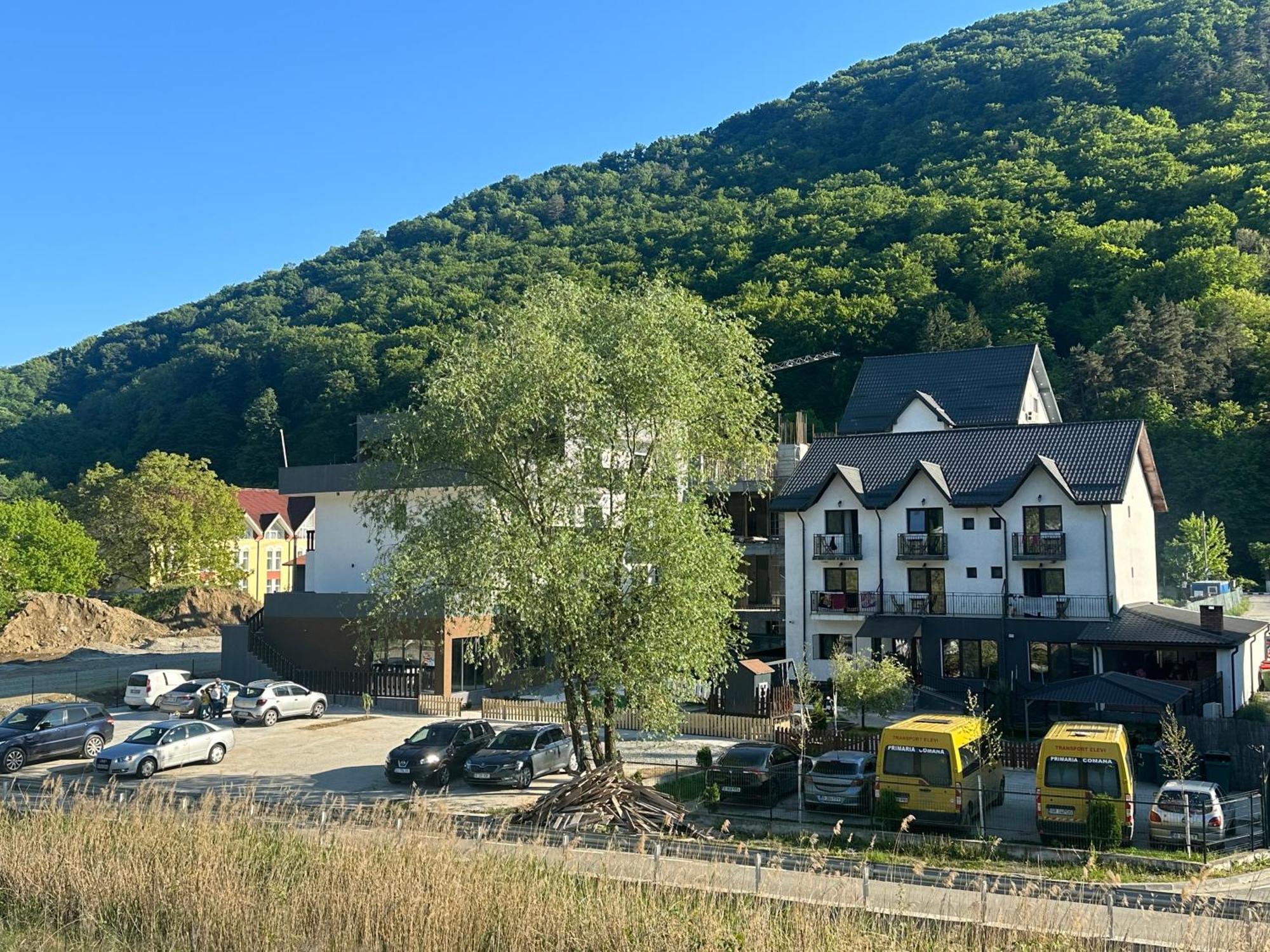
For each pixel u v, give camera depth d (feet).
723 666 84.17
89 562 238.27
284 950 43.57
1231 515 262.26
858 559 141.79
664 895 46.88
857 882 54.65
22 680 162.81
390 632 119.55
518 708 127.34
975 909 47.98
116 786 80.84
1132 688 94.48
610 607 76.59
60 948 44.65
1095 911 46.75
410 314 510.99
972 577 134.82
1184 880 61.52
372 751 106.93
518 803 83.10
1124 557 132.98
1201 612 118.83
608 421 77.25
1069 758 71.10
